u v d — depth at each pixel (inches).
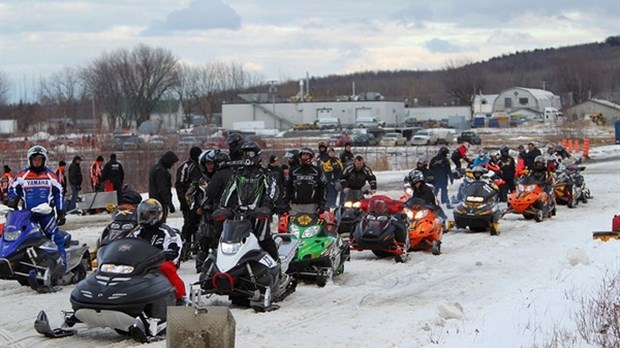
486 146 3004.4
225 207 528.7
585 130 4030.5
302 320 484.1
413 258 752.3
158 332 435.5
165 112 5137.8
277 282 526.0
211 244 646.5
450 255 767.7
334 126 4520.2
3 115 4534.9
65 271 613.9
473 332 421.4
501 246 818.2
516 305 492.4
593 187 1523.1
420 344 406.0
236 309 519.2
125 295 423.2
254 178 528.4
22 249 588.1
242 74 5767.7
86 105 4525.1
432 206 791.7
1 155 1776.6
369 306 534.3
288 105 4953.3
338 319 487.8
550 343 378.6
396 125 4825.3
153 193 750.5
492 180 1027.3
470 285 613.0
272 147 2272.4
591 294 502.9
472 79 6678.2
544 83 6875.0
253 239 514.0
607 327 404.8
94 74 4660.4
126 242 442.9
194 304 375.2
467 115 5502.0
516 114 5856.3
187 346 336.5
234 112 4936.0
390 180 1704.0
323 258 613.3
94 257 685.3
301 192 670.5
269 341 428.5
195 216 746.2
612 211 1150.3
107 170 1196.5
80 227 1015.0
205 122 5251.0
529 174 1069.8
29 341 438.0
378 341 423.8
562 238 872.3
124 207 575.5
